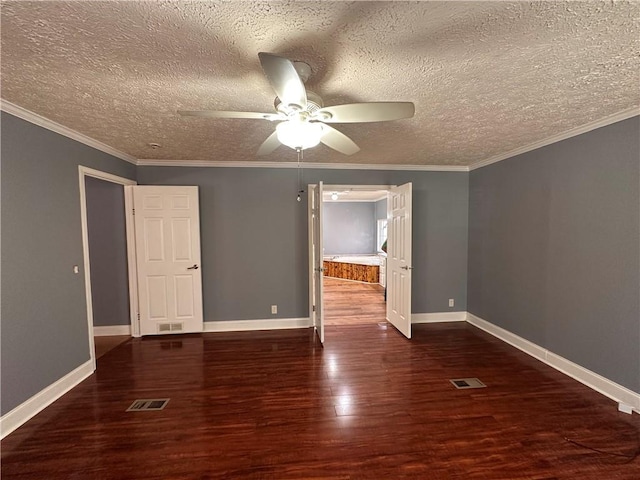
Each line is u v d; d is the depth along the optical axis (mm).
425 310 4508
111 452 1915
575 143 2748
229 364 3135
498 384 2705
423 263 4461
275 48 1495
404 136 2924
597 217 2555
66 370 2648
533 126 2643
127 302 4016
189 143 3133
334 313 5039
